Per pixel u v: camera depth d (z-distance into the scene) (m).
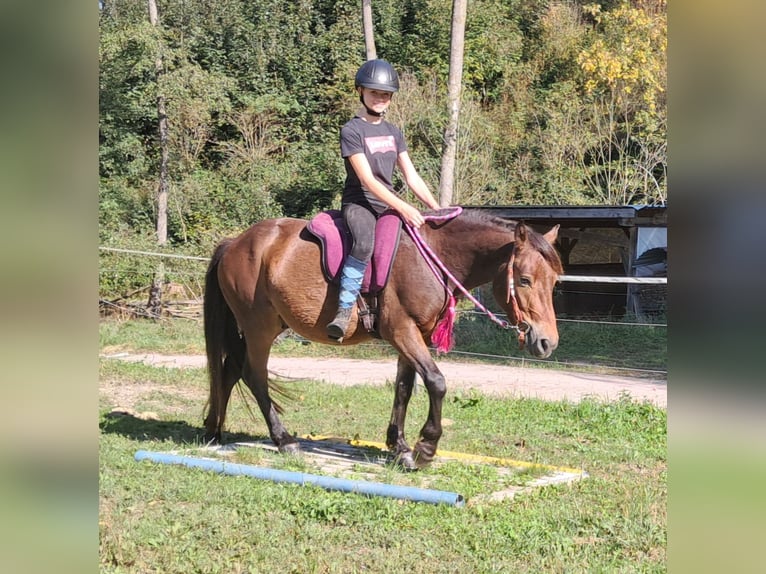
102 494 5.29
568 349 14.83
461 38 14.92
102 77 23.08
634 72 21.92
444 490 5.44
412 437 7.41
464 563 4.18
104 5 23.62
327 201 24.88
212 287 6.78
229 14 28.88
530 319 5.42
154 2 23.11
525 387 11.06
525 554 4.30
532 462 6.32
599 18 24.45
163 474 5.83
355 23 28.64
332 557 4.25
